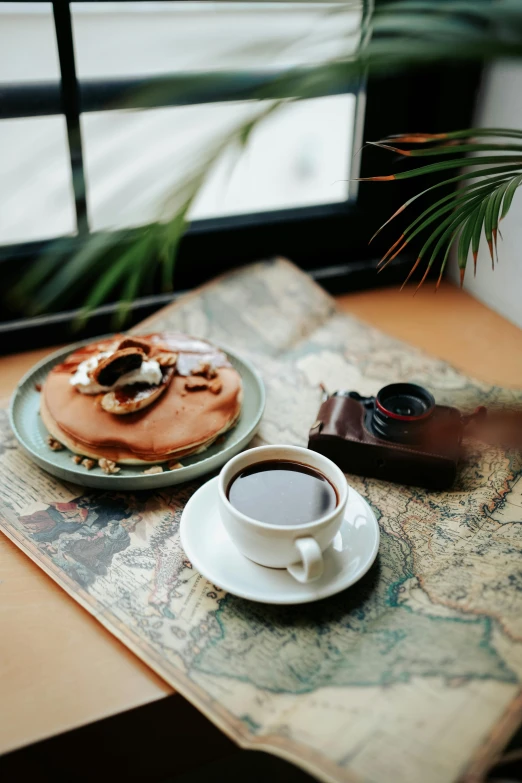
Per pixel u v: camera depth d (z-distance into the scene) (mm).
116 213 574
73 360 778
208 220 957
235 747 621
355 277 1004
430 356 857
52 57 814
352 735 506
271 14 858
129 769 573
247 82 793
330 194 1011
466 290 1008
